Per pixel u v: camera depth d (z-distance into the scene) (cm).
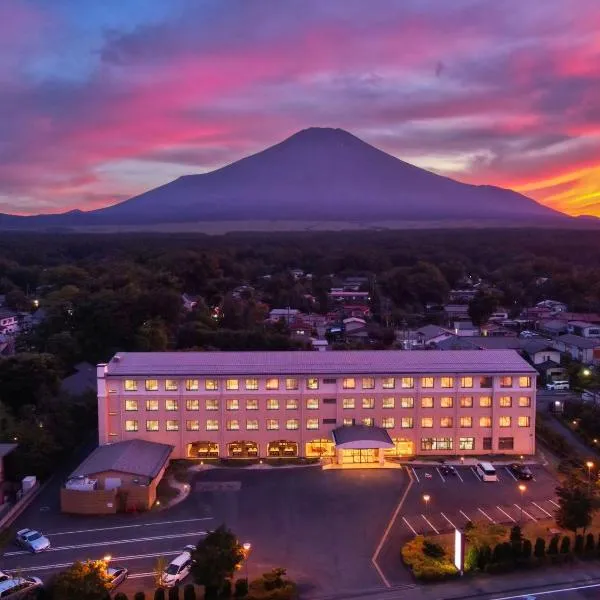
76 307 10219
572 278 16088
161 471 5384
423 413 6041
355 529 4625
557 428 6825
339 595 3791
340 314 13450
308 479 5509
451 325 12325
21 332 11581
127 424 5894
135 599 3594
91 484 4962
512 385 6066
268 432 5969
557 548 4197
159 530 4600
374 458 5850
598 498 4878
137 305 10150
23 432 5584
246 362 6212
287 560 4200
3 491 5147
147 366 6047
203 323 10838
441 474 5600
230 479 5506
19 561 4172
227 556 3666
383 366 6134
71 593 3403
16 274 16962
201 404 5916
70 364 8844
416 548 4256
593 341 9756
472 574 4025
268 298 15362
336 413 6000
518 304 15038
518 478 5516
